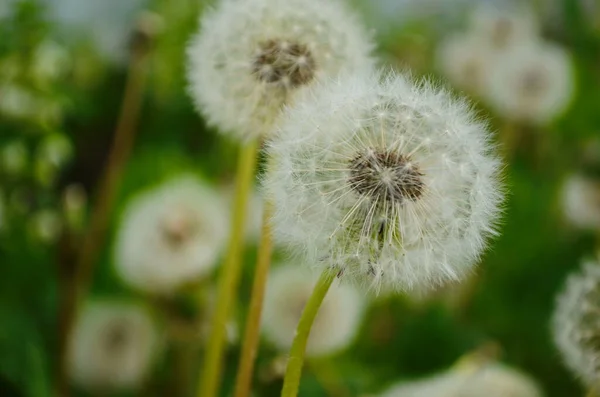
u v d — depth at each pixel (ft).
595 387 1.19
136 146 1.91
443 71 2.19
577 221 1.83
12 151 1.51
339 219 1.05
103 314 1.58
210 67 1.20
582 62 2.37
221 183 1.88
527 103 1.92
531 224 1.83
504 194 1.07
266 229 1.15
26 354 1.47
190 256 1.57
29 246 1.58
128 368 1.57
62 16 2.16
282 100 1.18
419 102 1.07
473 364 1.40
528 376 1.57
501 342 1.66
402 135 1.07
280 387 1.38
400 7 2.62
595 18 2.50
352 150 1.07
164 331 1.58
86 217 1.75
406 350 1.61
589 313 1.19
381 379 1.53
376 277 1.03
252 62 1.19
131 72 1.60
